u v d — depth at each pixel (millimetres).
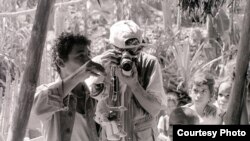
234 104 2793
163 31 6641
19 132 3043
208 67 6480
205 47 6777
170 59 6363
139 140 3469
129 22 3449
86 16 7926
